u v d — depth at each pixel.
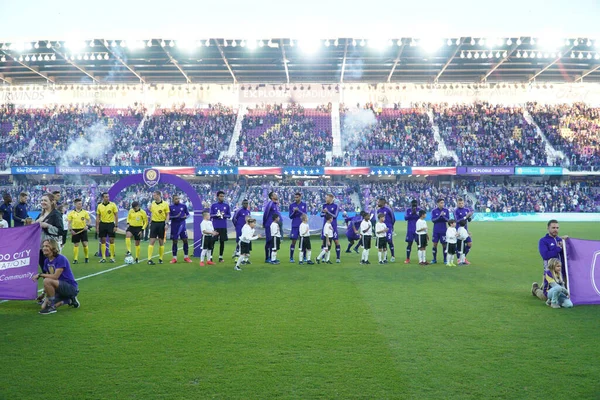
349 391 4.98
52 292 8.40
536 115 49.66
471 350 6.27
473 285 11.23
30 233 9.37
